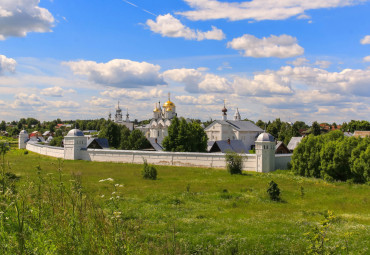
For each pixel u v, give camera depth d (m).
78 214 11.02
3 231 10.14
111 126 102.56
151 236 15.45
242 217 20.69
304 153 44.38
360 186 36.00
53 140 100.75
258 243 15.27
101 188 29.19
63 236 10.08
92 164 56.19
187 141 67.81
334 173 41.47
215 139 93.56
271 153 49.38
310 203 26.09
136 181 36.50
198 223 18.61
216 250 14.71
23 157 67.75
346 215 21.67
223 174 44.59
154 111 130.88
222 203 25.27
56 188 12.63
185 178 40.41
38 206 11.62
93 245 9.79
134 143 81.12
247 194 29.59
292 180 39.56
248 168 51.03
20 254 8.74
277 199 27.39
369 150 38.25
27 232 10.01
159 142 82.25
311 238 12.05
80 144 66.50
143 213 20.55
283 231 17.02
